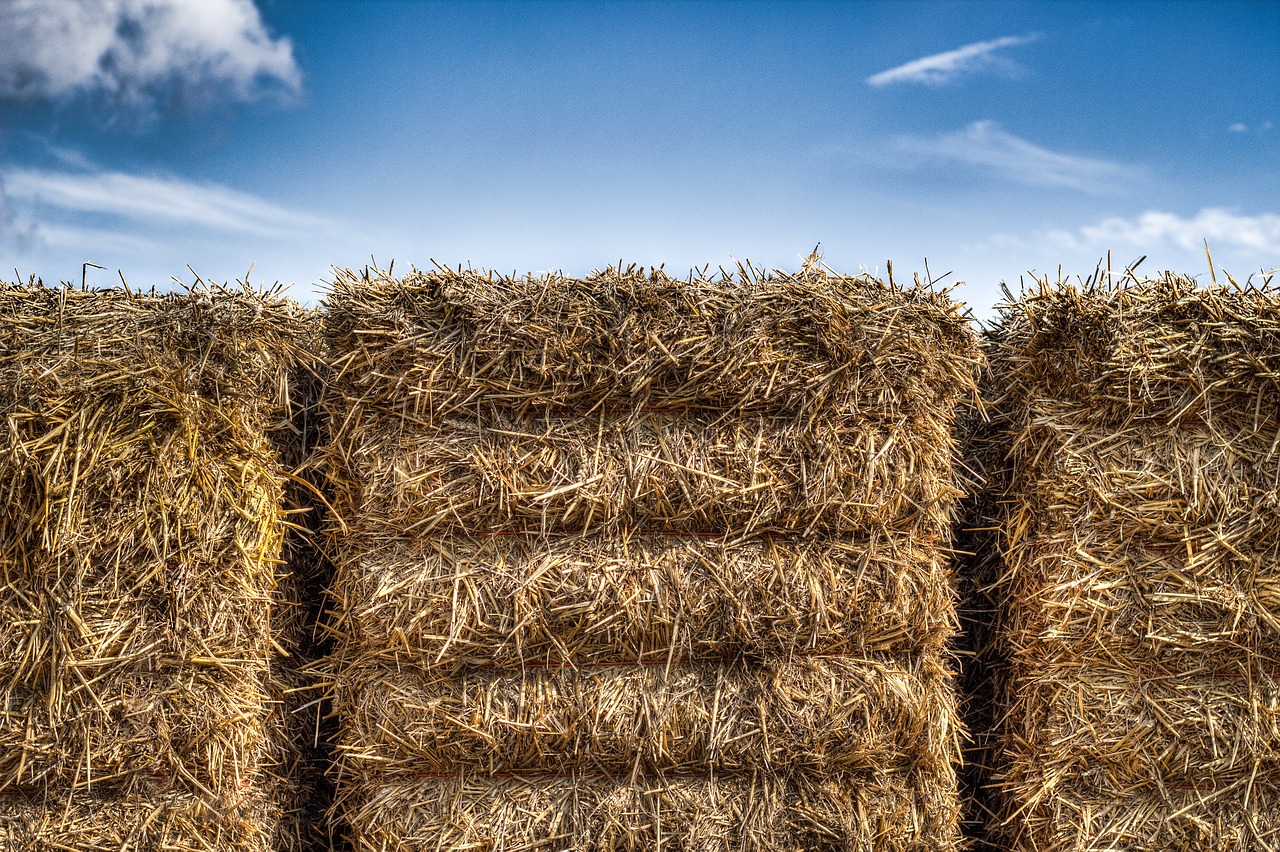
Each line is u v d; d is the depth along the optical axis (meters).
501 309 3.04
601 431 3.06
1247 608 3.17
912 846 3.11
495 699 3.00
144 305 3.06
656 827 2.99
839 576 3.09
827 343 3.09
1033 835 3.31
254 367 3.12
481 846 2.98
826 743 3.05
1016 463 3.52
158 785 2.94
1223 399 3.25
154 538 2.90
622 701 3.01
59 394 2.88
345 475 3.18
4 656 2.82
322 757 3.43
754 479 3.04
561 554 3.03
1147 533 3.25
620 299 3.08
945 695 3.31
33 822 2.88
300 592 3.38
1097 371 3.25
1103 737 3.22
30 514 2.83
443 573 3.02
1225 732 3.16
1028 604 3.39
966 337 3.30
